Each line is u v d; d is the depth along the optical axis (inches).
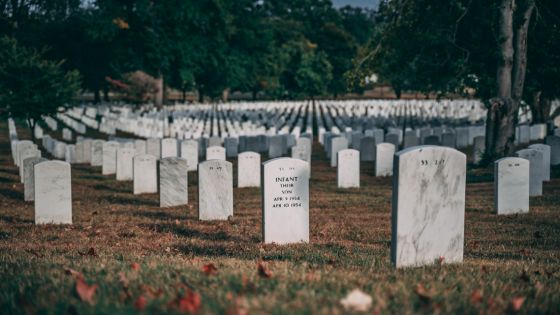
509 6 890.1
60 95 1419.8
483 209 619.5
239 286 214.5
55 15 2920.8
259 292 208.2
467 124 1839.3
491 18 976.3
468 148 1299.2
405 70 1191.6
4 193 818.2
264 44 2918.3
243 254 395.5
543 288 242.2
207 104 2849.4
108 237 493.4
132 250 418.3
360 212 624.4
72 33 2819.9
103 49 2842.0
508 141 914.1
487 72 1078.4
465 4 1008.2
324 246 435.5
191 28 2586.1
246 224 556.4
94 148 1113.4
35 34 2704.2
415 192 316.2
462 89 1024.9
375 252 403.9
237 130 1556.3
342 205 673.0
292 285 221.8
